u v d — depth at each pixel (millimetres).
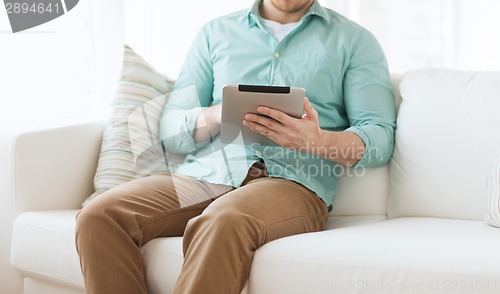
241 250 1848
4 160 2348
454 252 1693
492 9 3793
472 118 2215
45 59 3002
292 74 2381
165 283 1987
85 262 2008
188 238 1935
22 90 2922
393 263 1692
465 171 2189
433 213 2234
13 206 2338
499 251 1687
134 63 2576
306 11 2453
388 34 4004
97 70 3191
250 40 2457
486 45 3834
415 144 2275
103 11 3168
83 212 2043
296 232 2072
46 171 2379
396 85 2455
